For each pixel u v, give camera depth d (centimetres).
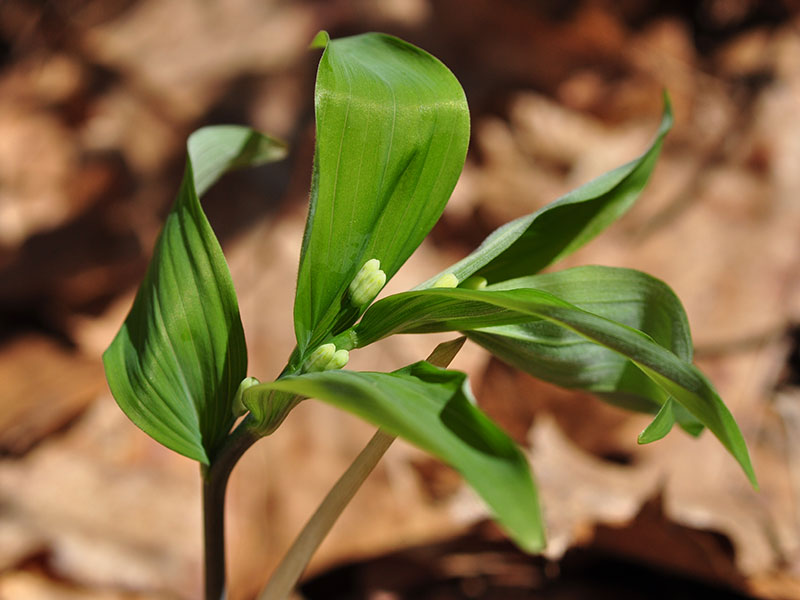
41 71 73
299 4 70
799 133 60
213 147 25
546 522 41
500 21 69
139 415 22
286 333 52
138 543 42
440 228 60
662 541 39
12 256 64
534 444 45
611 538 40
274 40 69
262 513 44
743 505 43
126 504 44
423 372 19
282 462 45
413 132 21
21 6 77
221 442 23
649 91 67
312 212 20
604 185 22
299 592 42
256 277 55
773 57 67
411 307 21
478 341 23
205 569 25
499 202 61
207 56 70
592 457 47
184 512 44
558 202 22
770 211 57
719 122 63
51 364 56
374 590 41
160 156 67
